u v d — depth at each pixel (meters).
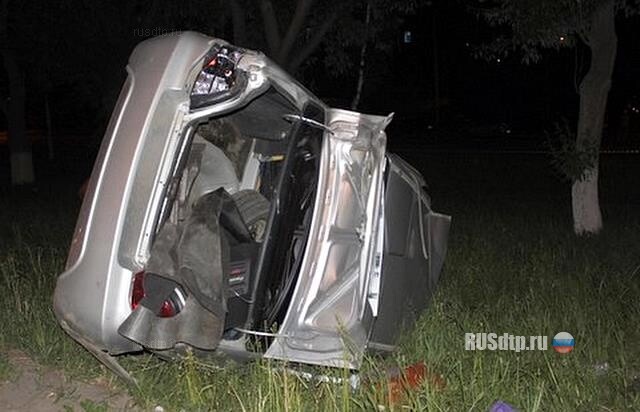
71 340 6.18
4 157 35.34
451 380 5.54
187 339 4.81
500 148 33.41
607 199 20.50
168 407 5.36
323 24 12.52
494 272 9.30
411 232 6.45
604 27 12.11
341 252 5.38
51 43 18.62
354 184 5.38
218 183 6.18
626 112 43.28
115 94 17.62
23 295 7.37
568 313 7.35
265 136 6.43
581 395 5.63
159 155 4.82
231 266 5.29
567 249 10.89
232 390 5.26
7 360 6.00
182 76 4.91
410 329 6.46
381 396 5.12
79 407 5.47
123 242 4.79
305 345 5.26
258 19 13.26
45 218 14.03
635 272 9.05
